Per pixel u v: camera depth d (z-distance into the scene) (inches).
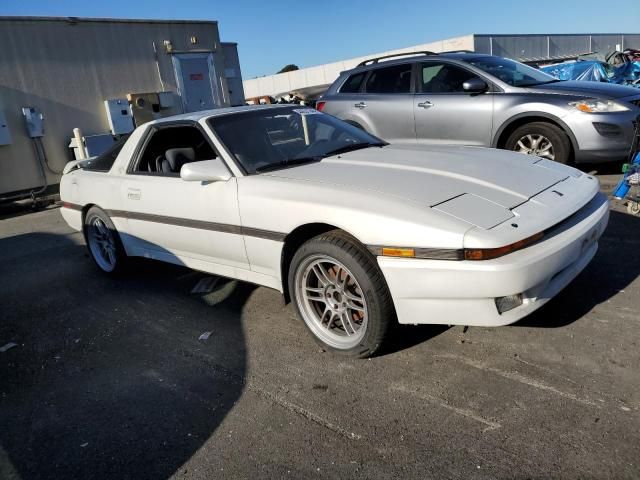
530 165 131.8
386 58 293.1
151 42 451.5
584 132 221.3
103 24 417.4
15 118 372.2
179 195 148.2
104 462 94.0
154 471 90.3
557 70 673.6
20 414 112.3
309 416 99.3
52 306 173.3
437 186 114.3
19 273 213.8
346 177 124.0
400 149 149.1
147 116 442.9
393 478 81.6
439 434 89.9
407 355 115.6
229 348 130.1
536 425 89.0
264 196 125.7
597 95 225.5
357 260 107.5
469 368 108.0
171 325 147.8
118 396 114.7
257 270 135.8
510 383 101.3
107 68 422.9
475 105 244.7
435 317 103.7
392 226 103.0
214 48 502.3
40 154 386.9
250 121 153.2
